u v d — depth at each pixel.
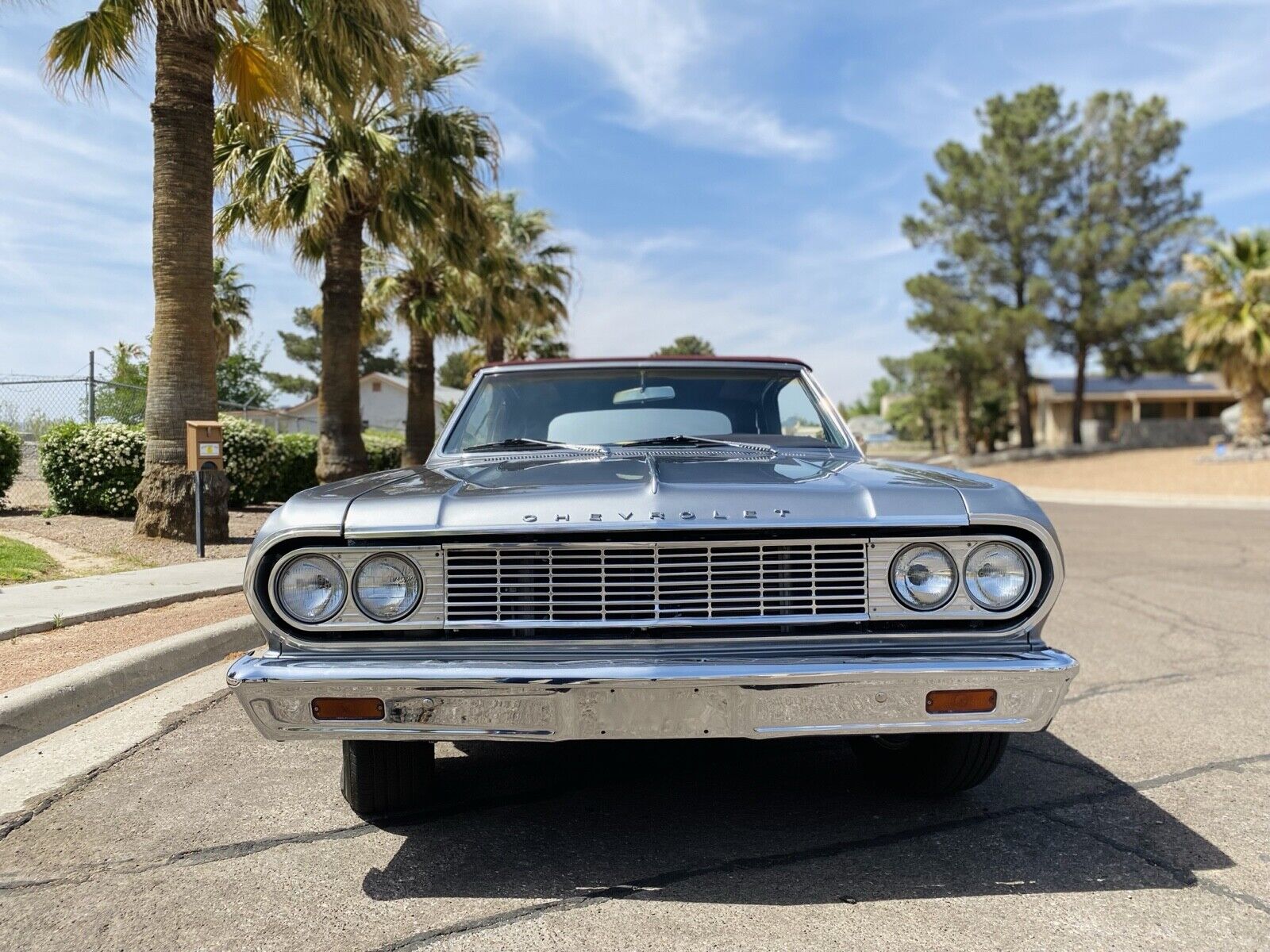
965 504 2.54
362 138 11.42
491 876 2.63
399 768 2.97
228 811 3.10
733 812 3.10
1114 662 5.19
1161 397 48.16
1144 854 2.76
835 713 2.41
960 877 2.61
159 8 8.13
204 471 8.54
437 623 2.47
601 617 2.46
